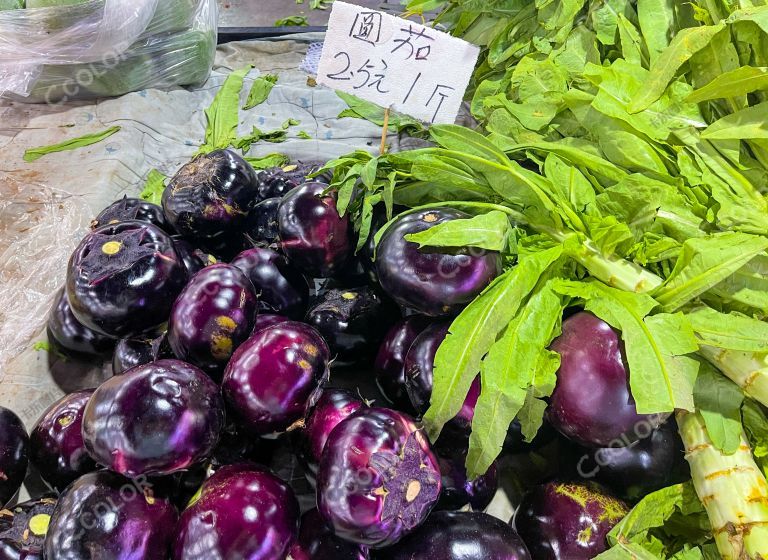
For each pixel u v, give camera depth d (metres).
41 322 0.71
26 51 0.94
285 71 1.12
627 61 0.54
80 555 0.37
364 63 0.64
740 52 0.50
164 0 0.96
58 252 0.79
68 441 0.48
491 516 0.44
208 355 0.48
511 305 0.43
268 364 0.44
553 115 0.55
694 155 0.48
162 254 0.50
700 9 0.51
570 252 0.47
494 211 0.47
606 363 0.42
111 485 0.39
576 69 0.58
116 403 0.39
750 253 0.41
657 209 0.45
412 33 0.62
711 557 0.43
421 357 0.47
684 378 0.39
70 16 0.92
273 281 0.58
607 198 0.47
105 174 0.88
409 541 0.41
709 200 0.47
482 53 0.78
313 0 1.36
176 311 0.48
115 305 0.48
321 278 0.64
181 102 1.06
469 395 0.46
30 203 0.84
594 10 0.60
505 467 0.54
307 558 0.41
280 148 0.93
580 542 0.44
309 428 0.46
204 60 1.08
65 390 0.62
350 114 0.93
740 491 0.41
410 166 0.54
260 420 0.44
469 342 0.42
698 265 0.42
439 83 0.63
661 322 0.42
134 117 0.98
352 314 0.56
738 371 0.42
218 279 0.49
